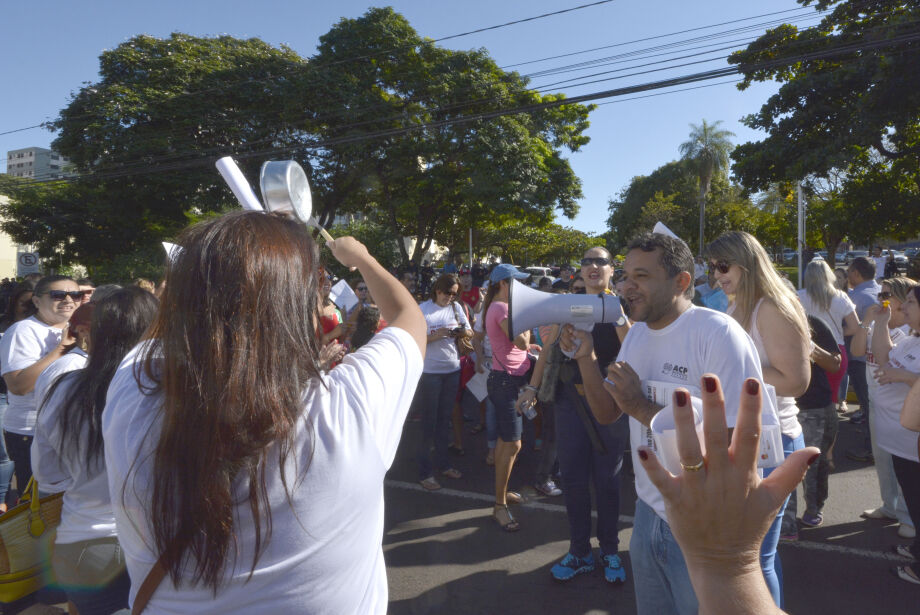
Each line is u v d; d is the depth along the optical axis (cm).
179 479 83
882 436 320
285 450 85
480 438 612
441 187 2209
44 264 2416
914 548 321
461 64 2169
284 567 86
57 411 196
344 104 2098
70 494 203
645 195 4959
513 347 397
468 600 315
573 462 325
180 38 2227
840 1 1772
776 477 76
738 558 75
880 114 1594
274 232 96
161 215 2211
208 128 2081
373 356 102
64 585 202
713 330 183
